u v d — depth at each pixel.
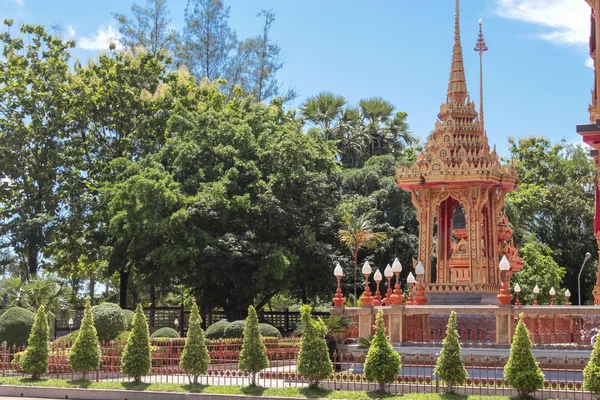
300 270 47.69
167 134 51.66
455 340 20.89
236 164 46.88
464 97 30.36
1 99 53.53
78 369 25.69
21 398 24.44
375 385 22.30
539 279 48.47
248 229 46.38
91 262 56.47
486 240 29.28
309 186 48.19
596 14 26.19
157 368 27.95
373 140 66.31
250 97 55.34
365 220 47.75
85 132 55.06
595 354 19.19
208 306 48.44
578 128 25.11
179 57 71.12
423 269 27.64
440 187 28.83
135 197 43.81
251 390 22.70
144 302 70.62
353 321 27.72
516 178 29.06
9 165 52.19
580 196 59.97
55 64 54.31
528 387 19.70
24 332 32.03
